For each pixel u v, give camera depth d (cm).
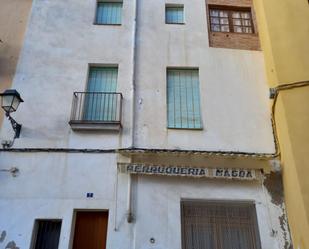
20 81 887
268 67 912
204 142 842
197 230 756
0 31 967
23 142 804
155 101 891
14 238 704
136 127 848
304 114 771
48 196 750
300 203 689
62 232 716
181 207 774
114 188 767
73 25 990
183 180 790
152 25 1010
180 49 977
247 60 977
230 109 895
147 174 782
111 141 823
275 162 815
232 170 776
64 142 813
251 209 785
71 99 875
